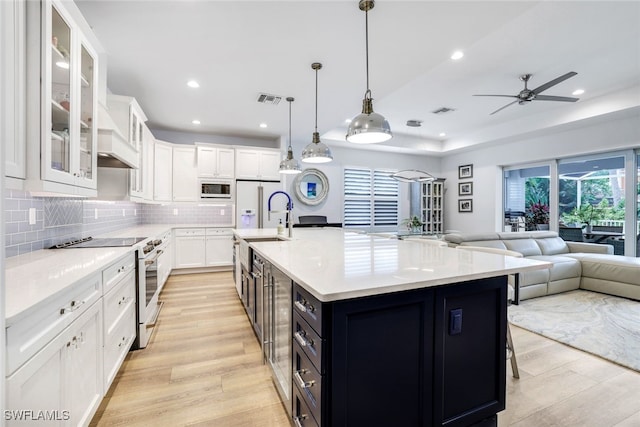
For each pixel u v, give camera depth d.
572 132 5.14
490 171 6.61
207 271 5.38
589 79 3.79
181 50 2.66
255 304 2.59
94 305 1.53
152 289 2.87
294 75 3.14
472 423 1.46
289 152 3.96
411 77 3.17
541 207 5.84
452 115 5.25
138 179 3.51
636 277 3.61
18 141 1.33
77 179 1.80
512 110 4.97
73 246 2.31
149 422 1.60
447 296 1.37
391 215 7.42
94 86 2.07
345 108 4.18
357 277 1.29
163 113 4.43
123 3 2.05
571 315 3.16
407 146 6.79
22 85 1.36
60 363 1.19
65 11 1.63
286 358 1.64
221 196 5.44
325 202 6.70
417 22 2.24
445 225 7.72
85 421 1.41
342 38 2.47
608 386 1.93
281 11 2.14
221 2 2.05
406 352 1.28
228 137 5.87
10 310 0.91
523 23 2.66
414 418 1.31
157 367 2.15
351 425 1.18
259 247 2.25
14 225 1.83
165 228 4.35
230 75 3.15
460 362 1.42
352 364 1.17
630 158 4.62
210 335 2.69
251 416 1.65
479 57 3.27
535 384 1.95
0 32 0.77
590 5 2.42
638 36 2.87
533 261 1.66
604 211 4.96
